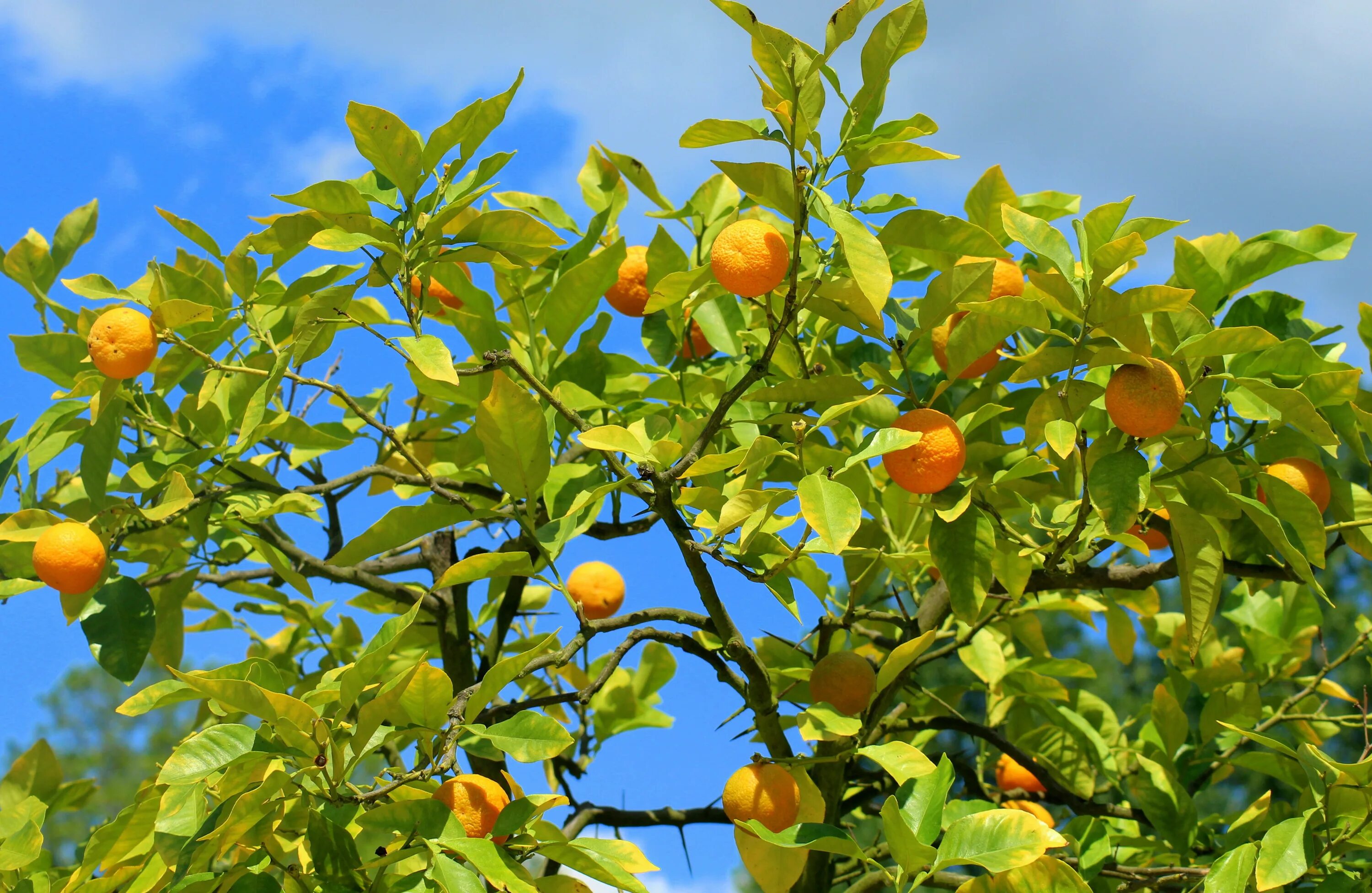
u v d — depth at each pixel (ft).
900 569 9.06
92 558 9.00
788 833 8.33
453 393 9.49
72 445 9.53
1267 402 8.55
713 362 10.16
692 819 10.01
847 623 9.37
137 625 9.29
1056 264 8.52
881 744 8.68
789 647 9.82
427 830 8.07
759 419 9.20
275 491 9.75
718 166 8.32
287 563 9.62
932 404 8.83
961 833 8.20
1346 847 8.61
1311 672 19.76
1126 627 10.40
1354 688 19.15
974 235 8.57
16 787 9.61
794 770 8.66
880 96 8.43
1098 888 9.68
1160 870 9.36
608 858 8.32
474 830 8.21
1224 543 9.09
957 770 10.39
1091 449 8.70
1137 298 8.27
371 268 9.00
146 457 9.65
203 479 9.50
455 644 10.00
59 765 9.70
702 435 8.57
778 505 8.34
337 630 10.73
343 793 8.25
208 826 8.09
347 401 9.00
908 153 8.39
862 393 8.75
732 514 8.30
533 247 9.11
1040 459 8.61
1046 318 8.44
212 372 9.44
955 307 8.61
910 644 8.63
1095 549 9.15
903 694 10.67
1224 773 10.41
